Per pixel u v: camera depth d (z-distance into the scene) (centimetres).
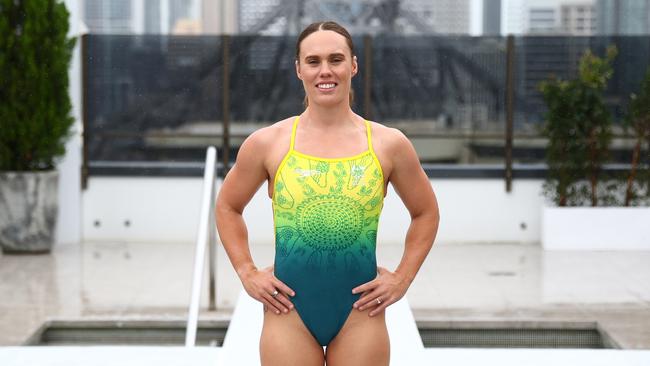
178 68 919
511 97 911
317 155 281
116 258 840
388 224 916
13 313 639
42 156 843
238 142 924
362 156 282
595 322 616
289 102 921
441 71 917
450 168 912
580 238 877
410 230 297
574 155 865
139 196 920
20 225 842
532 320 618
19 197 838
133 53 916
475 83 916
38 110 831
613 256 846
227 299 685
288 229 282
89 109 919
